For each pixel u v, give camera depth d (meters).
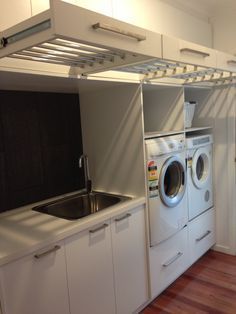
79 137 2.59
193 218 2.81
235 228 3.06
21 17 1.46
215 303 2.31
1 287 1.33
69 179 2.51
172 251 2.51
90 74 1.74
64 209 2.29
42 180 2.30
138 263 2.18
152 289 2.30
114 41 1.14
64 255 1.61
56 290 1.57
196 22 2.70
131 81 2.04
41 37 1.03
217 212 3.17
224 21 2.88
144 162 2.18
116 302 1.99
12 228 1.70
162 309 2.28
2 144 2.02
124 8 1.95
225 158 3.03
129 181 2.31
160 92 2.72
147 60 1.42
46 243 1.51
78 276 1.70
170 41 1.42
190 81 2.51
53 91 2.30
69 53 1.35
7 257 1.34
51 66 1.56
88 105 2.50
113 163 2.40
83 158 2.48
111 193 2.44
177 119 2.64
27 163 2.19
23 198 2.17
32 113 2.20
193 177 2.75
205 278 2.68
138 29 1.23
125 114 2.25
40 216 1.91
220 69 1.87
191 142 2.70
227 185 3.06
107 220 1.89
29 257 1.44
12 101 2.07
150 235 2.25
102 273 1.86
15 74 1.48
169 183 2.61
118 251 1.99
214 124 3.05
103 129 2.42
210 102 3.04
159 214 2.31
